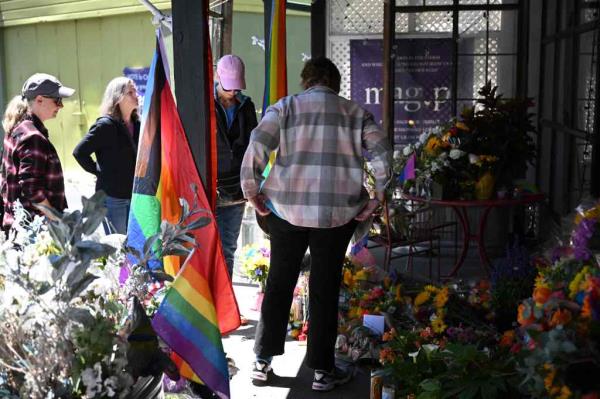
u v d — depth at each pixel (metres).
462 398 2.65
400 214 5.82
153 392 2.39
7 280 2.35
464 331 3.66
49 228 2.27
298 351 4.42
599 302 2.38
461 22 7.09
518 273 4.21
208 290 2.80
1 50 10.65
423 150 5.75
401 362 3.07
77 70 9.91
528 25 6.92
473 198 5.57
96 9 9.47
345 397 3.79
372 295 4.48
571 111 5.78
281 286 3.82
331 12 7.40
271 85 4.51
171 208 3.09
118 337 2.35
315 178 3.57
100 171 4.99
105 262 2.72
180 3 3.39
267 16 4.88
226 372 2.78
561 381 2.25
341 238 3.68
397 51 7.18
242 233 6.02
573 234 3.00
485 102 5.86
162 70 3.12
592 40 5.09
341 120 3.60
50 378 2.26
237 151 4.93
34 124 4.17
